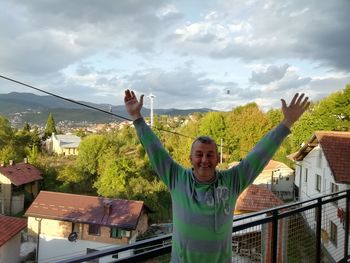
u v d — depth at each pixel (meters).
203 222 2.05
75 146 74.19
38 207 23.78
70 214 23.09
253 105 49.03
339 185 17.25
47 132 81.31
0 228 19.31
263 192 20.94
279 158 43.97
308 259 4.37
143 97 2.41
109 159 34.91
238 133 44.28
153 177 33.78
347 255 5.34
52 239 22.95
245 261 3.48
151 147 2.28
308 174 23.95
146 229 25.16
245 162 2.28
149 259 2.45
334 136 18.75
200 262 2.05
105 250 2.24
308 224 4.58
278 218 3.57
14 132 50.50
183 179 2.18
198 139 2.20
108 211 23.00
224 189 2.14
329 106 38.88
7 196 33.44
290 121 2.38
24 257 22.47
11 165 36.25
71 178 35.31
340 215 6.57
